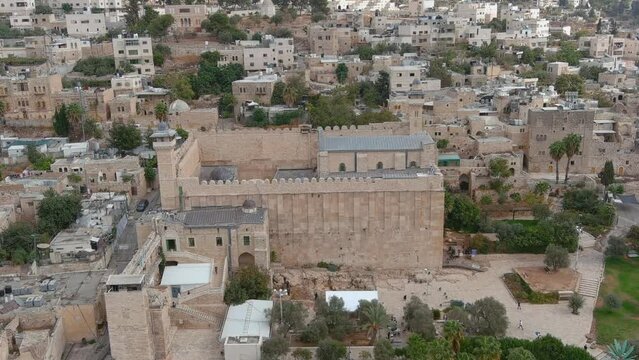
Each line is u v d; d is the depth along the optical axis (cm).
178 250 11269
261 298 10662
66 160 15762
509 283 12188
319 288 11719
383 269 12638
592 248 13762
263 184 12125
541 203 15312
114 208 13388
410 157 13375
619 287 12125
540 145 17525
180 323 10069
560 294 11650
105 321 10019
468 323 10119
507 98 19400
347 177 12325
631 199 15800
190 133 14625
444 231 14212
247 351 9194
